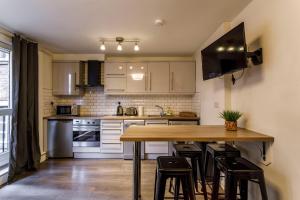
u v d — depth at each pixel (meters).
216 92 3.46
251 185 2.45
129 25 3.27
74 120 4.76
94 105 5.34
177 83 5.05
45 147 4.68
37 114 4.06
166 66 5.06
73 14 2.87
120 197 2.92
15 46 3.49
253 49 2.45
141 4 2.57
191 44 4.33
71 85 4.99
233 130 2.43
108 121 4.76
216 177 2.23
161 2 2.52
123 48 4.63
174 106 5.38
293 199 1.77
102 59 5.14
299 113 1.69
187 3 2.55
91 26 3.31
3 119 3.72
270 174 2.09
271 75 2.08
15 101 3.47
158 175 1.94
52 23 3.19
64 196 2.94
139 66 5.06
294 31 1.75
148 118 4.74
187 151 2.57
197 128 2.61
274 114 2.03
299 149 1.70
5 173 3.40
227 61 2.48
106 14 2.87
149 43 4.25
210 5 2.60
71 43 4.25
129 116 4.97
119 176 3.69
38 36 3.80
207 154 2.76
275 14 2.02
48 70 4.84
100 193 3.04
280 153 1.94
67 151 4.77
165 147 4.74
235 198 1.81
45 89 4.71
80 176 3.69
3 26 3.31
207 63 3.13
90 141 4.77
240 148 2.72
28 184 3.34
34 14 2.87
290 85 1.80
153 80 5.06
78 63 5.00
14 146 3.45
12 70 3.49
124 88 5.05
